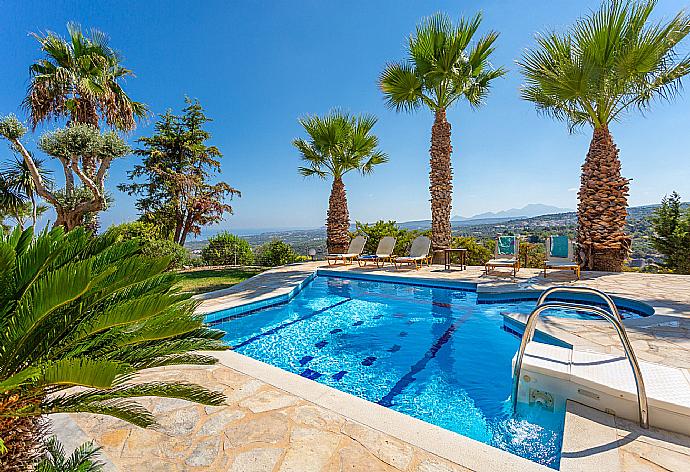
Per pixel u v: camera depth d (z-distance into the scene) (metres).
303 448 1.89
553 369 2.43
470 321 5.48
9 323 1.31
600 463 1.70
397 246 12.98
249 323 5.80
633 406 2.08
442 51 8.92
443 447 1.86
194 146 16.98
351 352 4.46
